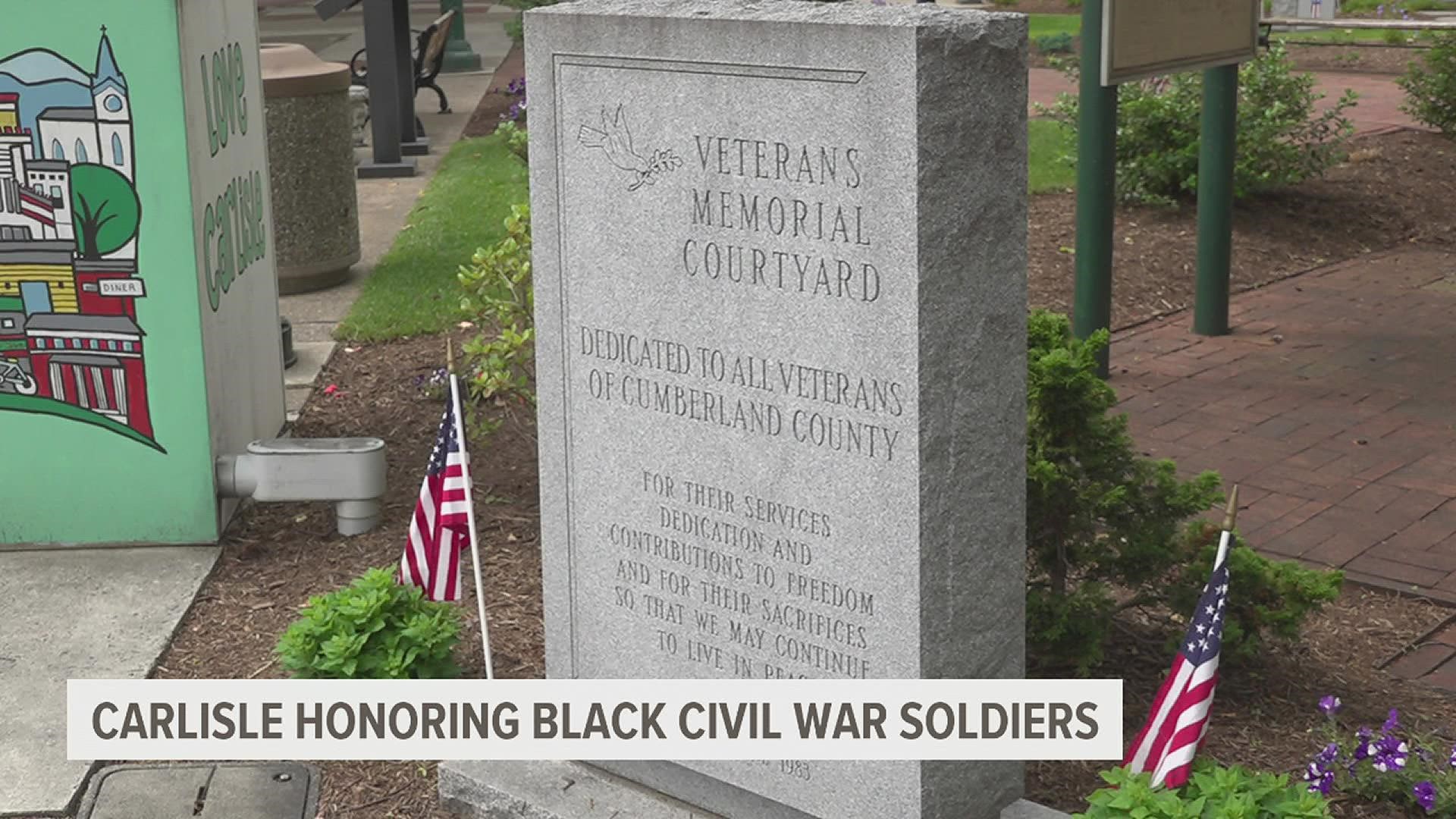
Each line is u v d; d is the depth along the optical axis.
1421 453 8.07
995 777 4.56
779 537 4.48
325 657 5.46
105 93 6.58
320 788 5.16
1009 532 4.43
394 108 15.42
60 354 6.80
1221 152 9.92
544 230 4.82
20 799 5.04
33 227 6.69
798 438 4.38
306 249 11.23
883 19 3.98
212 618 6.34
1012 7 29.98
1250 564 5.41
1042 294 10.88
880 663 4.35
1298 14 20.77
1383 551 6.87
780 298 4.32
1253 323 10.51
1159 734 4.31
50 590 6.56
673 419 4.66
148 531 7.00
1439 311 10.72
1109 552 5.47
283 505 7.54
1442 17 22.38
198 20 6.94
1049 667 5.60
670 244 4.54
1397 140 15.83
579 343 4.83
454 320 10.34
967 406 4.21
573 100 4.65
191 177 6.69
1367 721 5.38
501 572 6.66
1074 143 14.43
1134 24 8.09
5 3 6.48
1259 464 7.94
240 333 7.60
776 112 4.21
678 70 4.39
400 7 16.50
